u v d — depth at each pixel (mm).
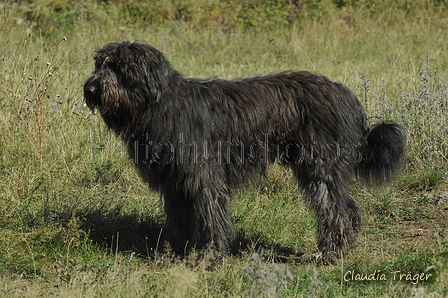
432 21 19625
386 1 21312
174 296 6340
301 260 7852
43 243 7723
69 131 10461
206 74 14914
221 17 21000
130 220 8539
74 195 9008
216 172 7445
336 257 7805
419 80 12711
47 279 7125
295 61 16672
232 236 7680
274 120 7652
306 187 7867
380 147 7977
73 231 7781
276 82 7809
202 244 7836
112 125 7508
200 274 7199
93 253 7754
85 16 19922
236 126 7492
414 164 10305
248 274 6559
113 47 7145
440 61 15625
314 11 21297
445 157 10250
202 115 7324
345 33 18875
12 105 10344
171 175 7387
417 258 7465
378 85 12398
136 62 7043
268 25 20516
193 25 20469
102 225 8320
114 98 7027
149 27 20203
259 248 8219
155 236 8391
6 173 9508
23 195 8898
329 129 7664
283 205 9297
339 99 7777
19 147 9906
